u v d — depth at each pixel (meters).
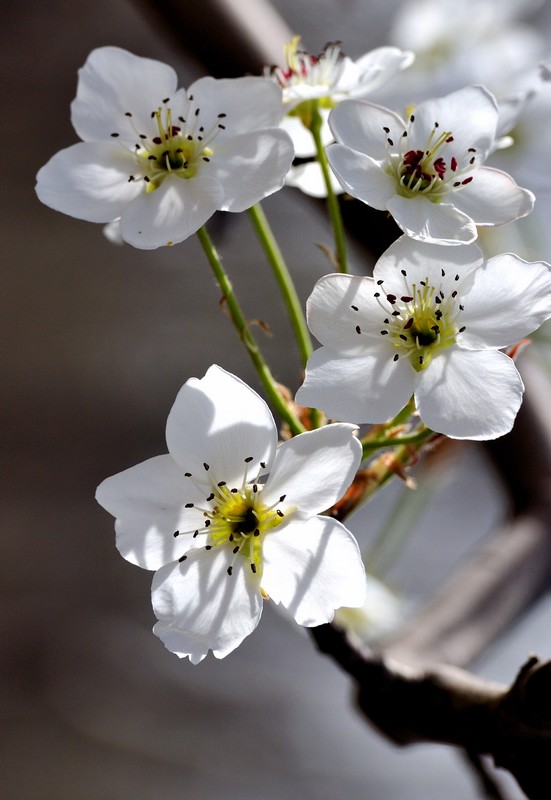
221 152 0.41
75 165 0.41
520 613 0.48
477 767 0.46
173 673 0.92
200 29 0.49
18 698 0.92
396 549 0.51
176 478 0.40
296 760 0.86
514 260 0.40
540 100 0.48
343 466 0.40
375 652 0.43
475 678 0.42
